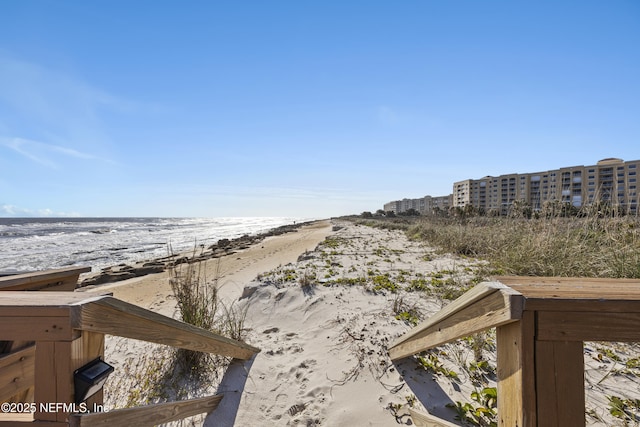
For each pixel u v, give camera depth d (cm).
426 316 389
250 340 372
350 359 304
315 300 455
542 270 465
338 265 694
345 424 231
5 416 122
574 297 108
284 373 300
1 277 186
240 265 982
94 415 125
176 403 199
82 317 119
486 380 259
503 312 115
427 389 252
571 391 108
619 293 113
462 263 668
